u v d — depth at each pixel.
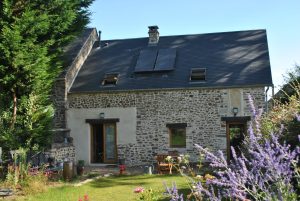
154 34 20.94
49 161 14.96
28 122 14.59
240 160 3.15
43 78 14.99
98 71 19.78
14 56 13.66
